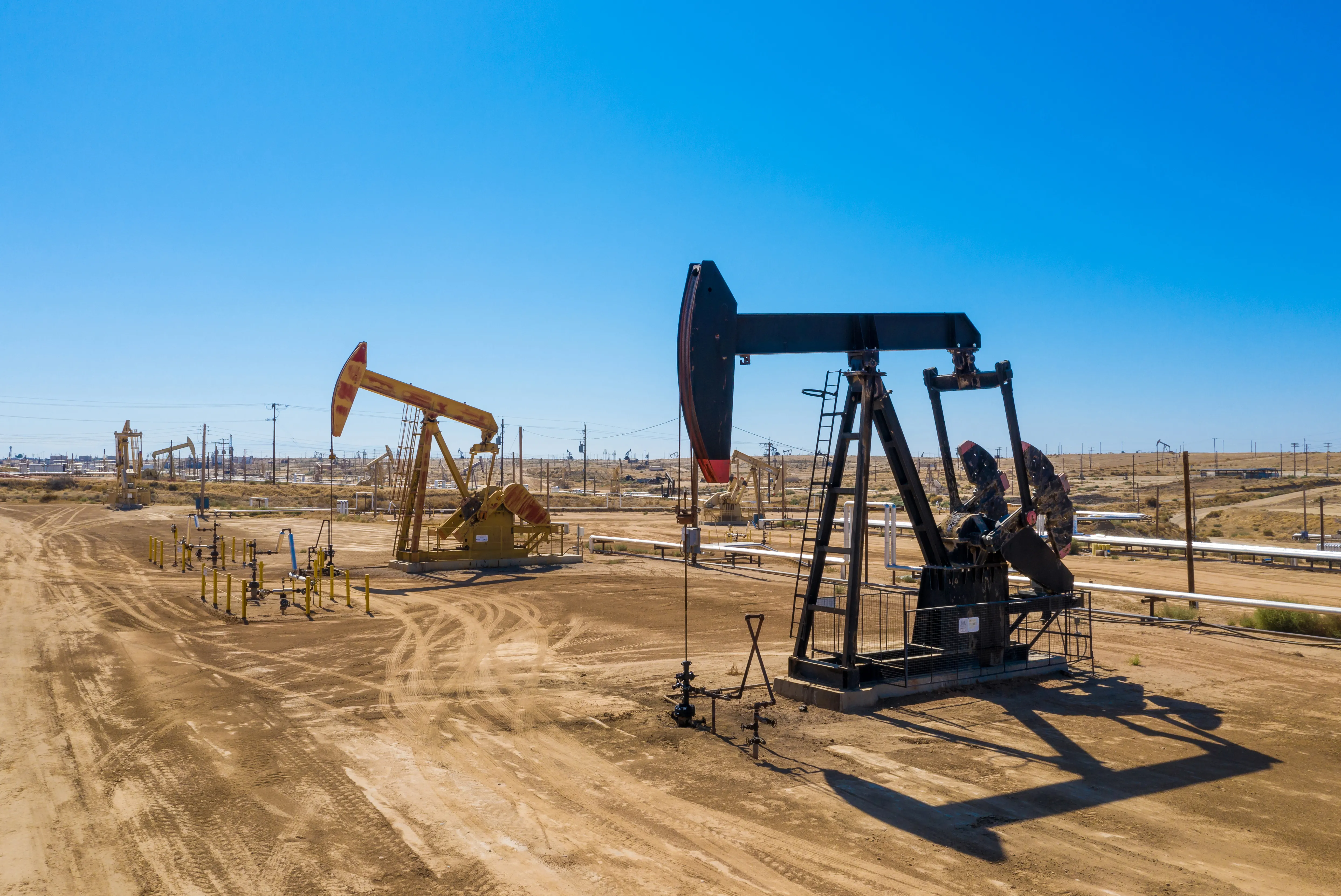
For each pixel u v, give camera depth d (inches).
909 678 491.2
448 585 1021.2
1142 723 438.0
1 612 770.2
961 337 536.4
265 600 870.4
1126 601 927.0
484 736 405.1
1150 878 257.8
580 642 658.8
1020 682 531.8
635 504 3745.1
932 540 523.8
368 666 561.6
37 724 417.1
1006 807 317.4
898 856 272.2
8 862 264.1
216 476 6525.6
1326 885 254.4
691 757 375.2
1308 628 720.3
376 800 319.0
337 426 1090.1
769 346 443.8
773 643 658.8
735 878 255.6
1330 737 414.0
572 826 296.0
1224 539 2174.0
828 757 375.9
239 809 308.7
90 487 4308.6
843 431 493.4
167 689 490.9
